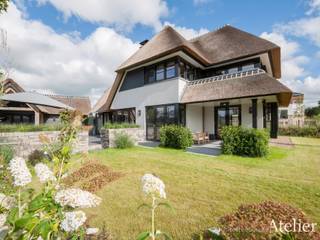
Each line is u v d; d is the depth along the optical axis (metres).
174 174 6.33
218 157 8.94
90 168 6.99
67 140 2.08
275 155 9.28
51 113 15.88
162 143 12.30
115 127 12.49
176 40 13.70
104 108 21.53
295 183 5.35
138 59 15.98
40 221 1.32
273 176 6.04
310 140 16.06
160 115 14.72
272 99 12.53
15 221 1.24
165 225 3.40
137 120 16.75
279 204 3.26
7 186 1.87
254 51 13.27
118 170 6.86
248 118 14.27
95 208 4.04
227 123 15.32
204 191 4.88
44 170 1.73
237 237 2.41
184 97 13.48
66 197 1.46
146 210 3.95
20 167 1.58
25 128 8.16
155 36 17.92
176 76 13.55
